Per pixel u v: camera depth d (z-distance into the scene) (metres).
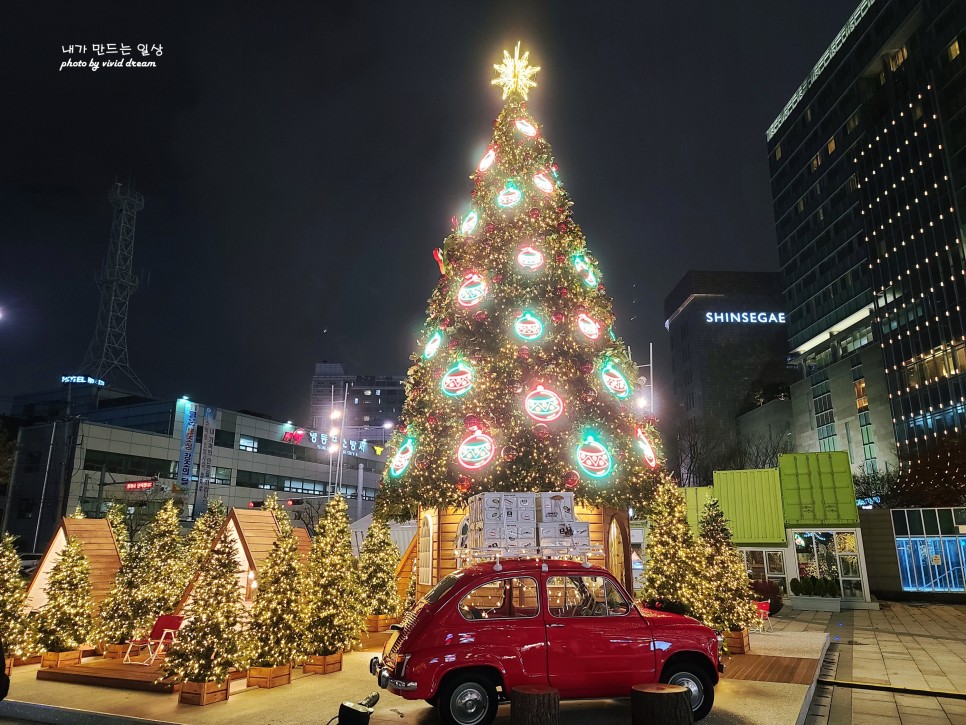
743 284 134.50
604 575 8.30
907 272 74.12
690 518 31.44
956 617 22.88
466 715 7.37
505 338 15.42
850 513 28.05
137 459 53.31
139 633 11.67
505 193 17.14
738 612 12.63
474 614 7.74
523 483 14.07
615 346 17.14
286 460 66.38
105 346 78.44
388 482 16.27
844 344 94.62
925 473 47.78
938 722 8.79
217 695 8.85
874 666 12.72
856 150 86.00
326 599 10.95
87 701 8.96
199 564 11.34
